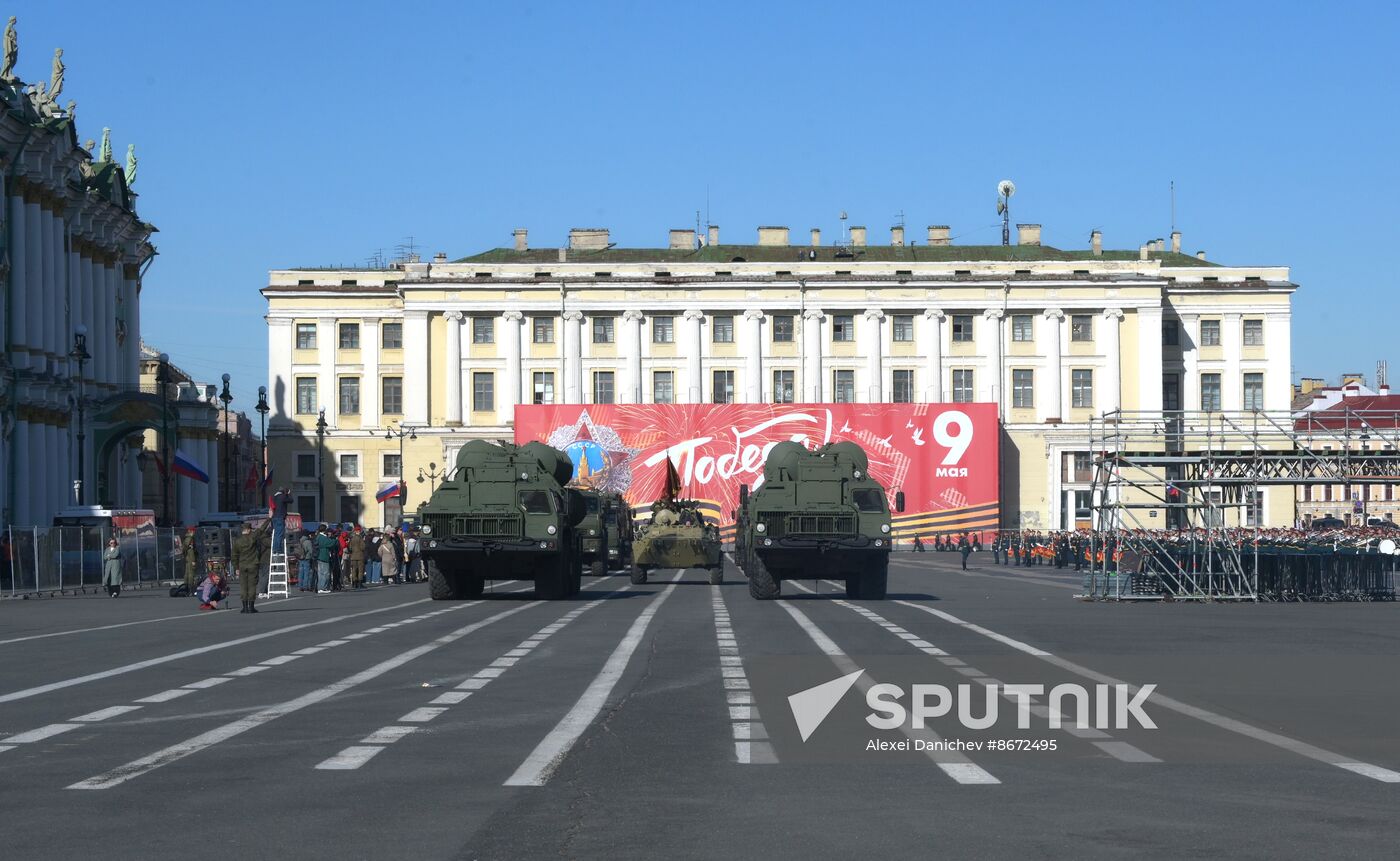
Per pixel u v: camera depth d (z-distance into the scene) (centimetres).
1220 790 1212
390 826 1064
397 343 11450
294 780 1257
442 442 11288
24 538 4884
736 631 3003
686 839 1020
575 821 1083
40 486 7069
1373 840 1014
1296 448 4956
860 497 4394
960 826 1064
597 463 10688
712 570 5609
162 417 7981
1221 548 4694
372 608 4003
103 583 5184
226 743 1467
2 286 6831
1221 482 4909
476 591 4628
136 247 9038
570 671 2180
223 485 13738
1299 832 1041
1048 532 9419
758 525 4356
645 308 11331
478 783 1243
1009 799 1170
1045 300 11306
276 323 11400
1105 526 4850
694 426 10706
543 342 11375
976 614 3659
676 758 1377
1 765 1336
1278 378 11562
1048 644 2681
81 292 8056
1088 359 11331
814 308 11344
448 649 2583
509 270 11362
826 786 1230
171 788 1220
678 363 11369
